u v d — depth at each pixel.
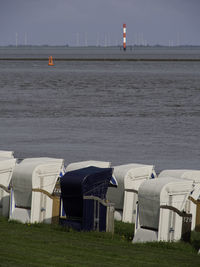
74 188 37.44
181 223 36.47
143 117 156.88
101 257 29.95
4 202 42.53
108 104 194.25
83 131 126.75
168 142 111.69
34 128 130.88
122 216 43.84
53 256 29.36
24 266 26.55
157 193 35.72
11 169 44.44
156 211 35.91
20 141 109.88
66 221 38.72
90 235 36.62
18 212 40.38
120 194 43.91
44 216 39.84
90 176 37.34
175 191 36.38
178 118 155.38
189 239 36.97
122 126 136.88
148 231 36.38
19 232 36.06
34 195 39.31
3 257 28.34
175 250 34.09
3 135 118.62
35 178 39.72
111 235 36.75
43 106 185.25
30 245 31.97
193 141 113.56
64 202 38.41
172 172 43.22
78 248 32.03
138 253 32.00
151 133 125.12
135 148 103.25
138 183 44.78
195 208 41.19
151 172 45.81
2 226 38.09
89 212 37.34
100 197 38.28
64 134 121.62
